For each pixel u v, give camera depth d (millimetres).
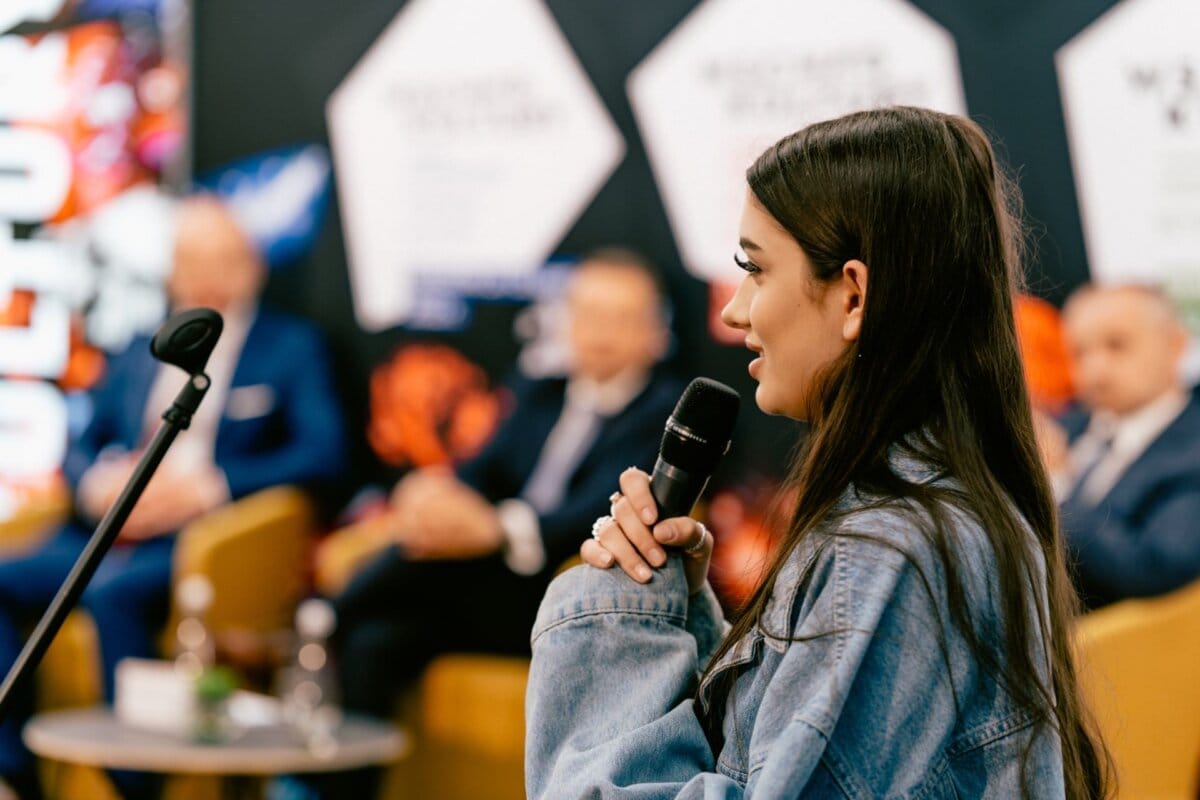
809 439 1186
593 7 4281
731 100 4125
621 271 4070
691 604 1282
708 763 1129
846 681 999
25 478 4746
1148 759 3008
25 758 4250
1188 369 3586
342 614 4035
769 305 1137
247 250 4570
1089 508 3539
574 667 1169
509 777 3760
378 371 4480
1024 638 1038
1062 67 3758
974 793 1038
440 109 4457
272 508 4324
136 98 4734
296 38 4605
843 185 1114
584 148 4293
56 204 4773
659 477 1212
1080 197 3734
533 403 4180
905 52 3920
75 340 4742
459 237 4422
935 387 1108
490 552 4020
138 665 3604
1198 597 3059
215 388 4484
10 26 4844
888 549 1030
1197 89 3650
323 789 3955
